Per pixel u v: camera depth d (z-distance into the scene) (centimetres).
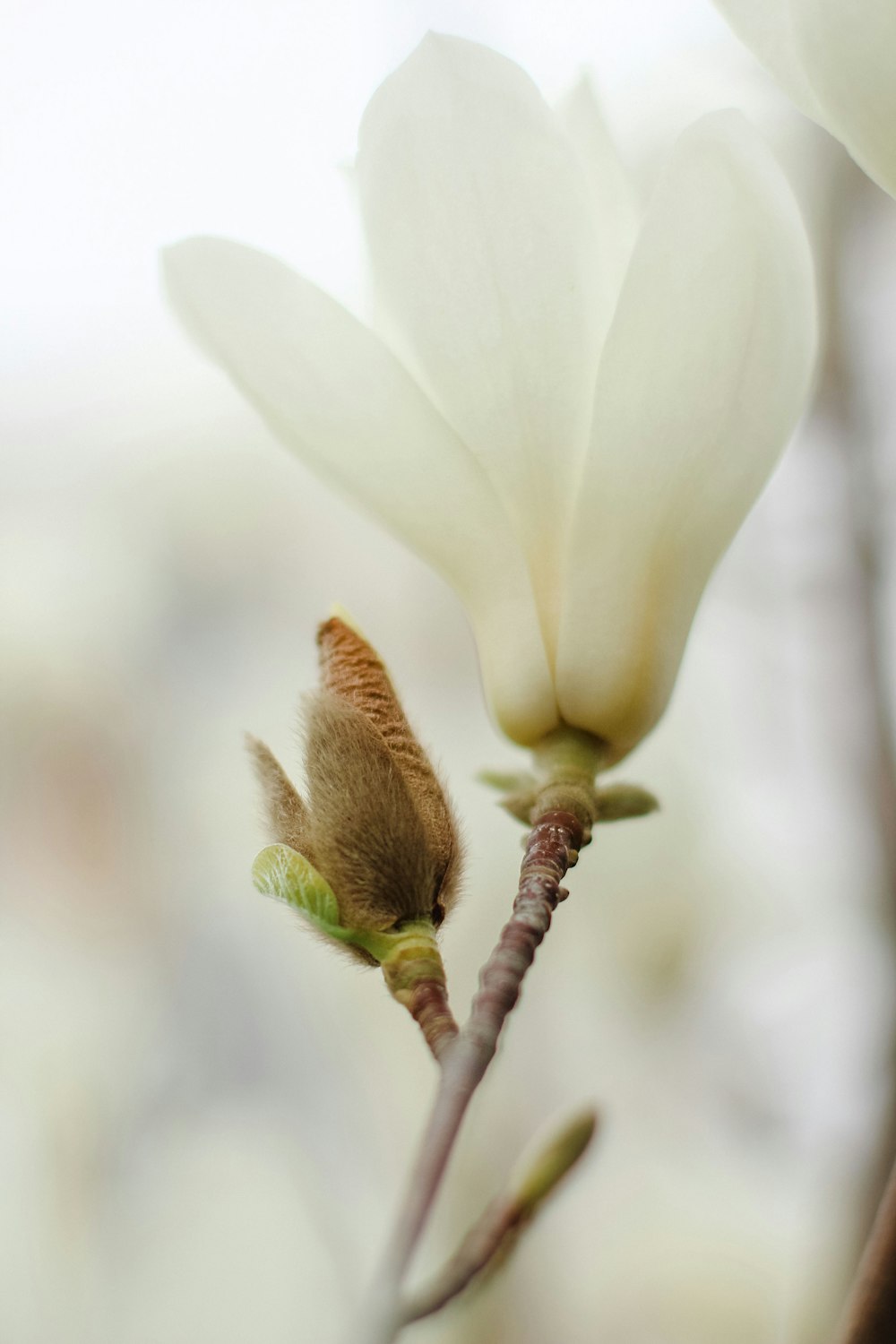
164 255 36
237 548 99
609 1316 75
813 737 73
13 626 94
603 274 36
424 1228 29
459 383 36
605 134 37
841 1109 69
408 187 36
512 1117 77
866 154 35
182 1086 83
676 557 36
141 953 88
